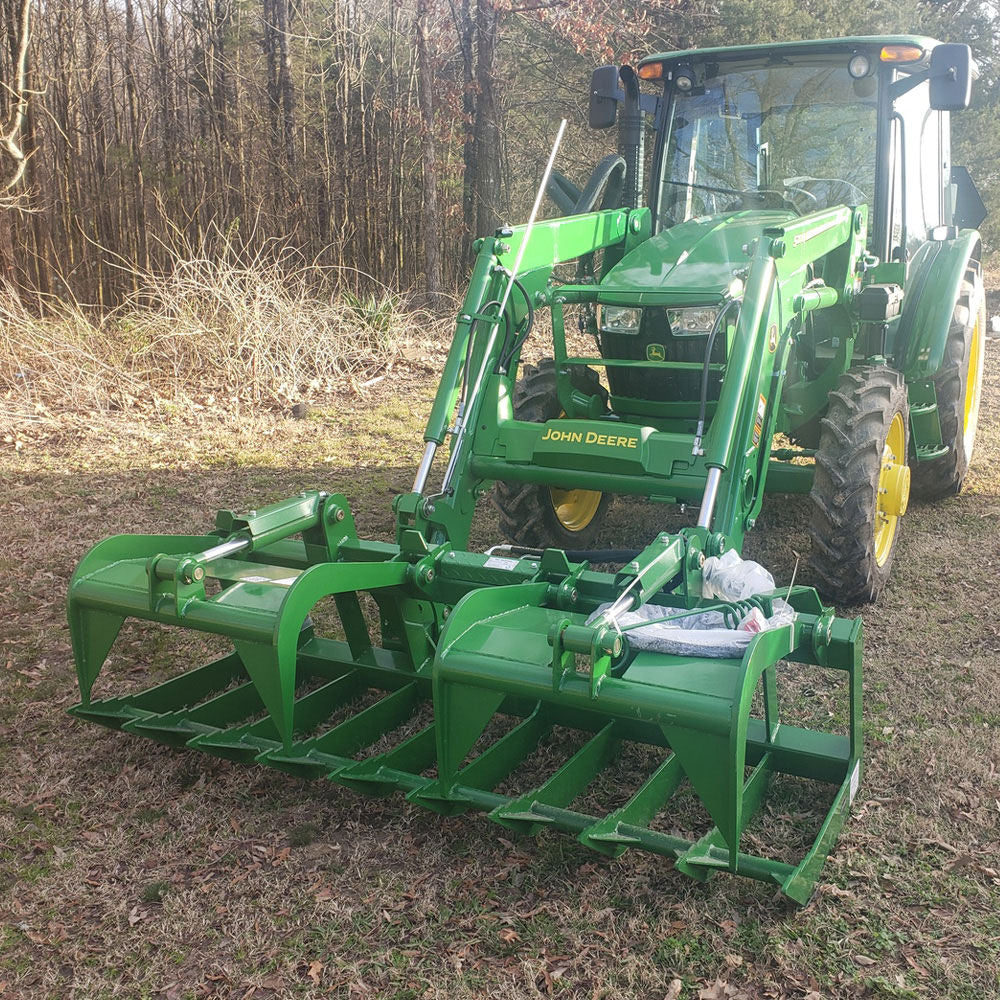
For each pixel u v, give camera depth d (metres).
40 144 16.08
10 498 7.11
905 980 2.68
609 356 5.06
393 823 3.40
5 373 9.95
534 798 3.17
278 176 17.42
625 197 5.62
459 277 19.14
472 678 3.09
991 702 4.12
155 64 18.81
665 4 17.30
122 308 12.86
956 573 5.43
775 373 4.32
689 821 3.38
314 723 3.96
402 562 3.81
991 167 20.86
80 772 3.75
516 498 5.29
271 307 11.00
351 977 2.73
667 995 2.63
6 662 4.70
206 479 7.58
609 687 2.93
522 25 17.94
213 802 3.54
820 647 3.27
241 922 2.95
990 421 8.73
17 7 14.81
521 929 2.90
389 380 11.02
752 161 5.54
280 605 3.28
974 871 3.10
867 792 3.51
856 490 4.68
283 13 17.39
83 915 3.01
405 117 20.05
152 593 3.46
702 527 3.66
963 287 6.66
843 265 5.14
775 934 2.85
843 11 18.25
